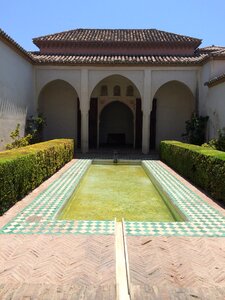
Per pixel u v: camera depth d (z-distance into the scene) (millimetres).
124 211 7008
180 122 18375
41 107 17484
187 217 6059
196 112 16156
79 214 6758
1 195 6023
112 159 14547
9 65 12422
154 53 18031
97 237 4961
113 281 3627
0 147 11531
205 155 8148
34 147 9656
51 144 11266
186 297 3016
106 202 7750
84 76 16141
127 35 19094
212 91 14367
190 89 16156
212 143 11797
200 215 6188
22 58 14219
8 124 12414
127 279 3523
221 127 13156
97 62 15797
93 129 18703
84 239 4875
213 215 6195
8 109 12391
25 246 4594
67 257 4246
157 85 16219
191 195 7832
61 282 3609
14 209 6492
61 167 12039
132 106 18625
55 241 4789
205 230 5332
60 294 3061
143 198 8172
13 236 4984
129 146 20328
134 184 9891
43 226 5465
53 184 9023
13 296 3029
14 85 13117
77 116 18297
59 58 16406
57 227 5422
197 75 16078
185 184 9172
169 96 18359
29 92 15500
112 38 18375
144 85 16172
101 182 10156
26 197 7504
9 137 12562
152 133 18484
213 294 3088
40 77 16141
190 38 18047
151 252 4414
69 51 18062
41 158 8969
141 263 4078
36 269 3914
